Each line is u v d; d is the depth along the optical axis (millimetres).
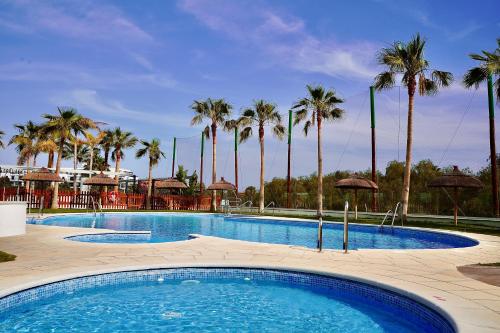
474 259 8219
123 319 5148
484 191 17953
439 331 4484
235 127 28953
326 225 18312
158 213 24375
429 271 6789
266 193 29078
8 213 11344
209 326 4957
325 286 6570
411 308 5152
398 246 13070
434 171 23344
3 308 4910
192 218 23109
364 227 16844
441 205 19406
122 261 7305
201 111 28062
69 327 4828
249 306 5789
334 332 4793
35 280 5520
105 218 21734
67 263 7039
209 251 8781
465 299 4867
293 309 5688
